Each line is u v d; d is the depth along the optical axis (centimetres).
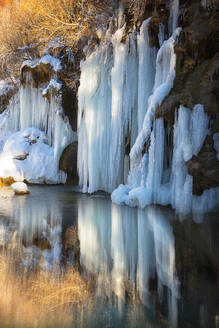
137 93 1091
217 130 768
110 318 274
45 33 1755
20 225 655
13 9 2139
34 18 1900
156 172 864
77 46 1554
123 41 1098
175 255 453
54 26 1653
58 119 1529
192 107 784
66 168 1527
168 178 884
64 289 332
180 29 900
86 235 571
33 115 1697
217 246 498
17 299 309
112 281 356
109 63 1186
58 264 411
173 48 881
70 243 517
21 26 2011
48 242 522
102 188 1226
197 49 840
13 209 861
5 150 1609
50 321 270
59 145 1535
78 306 296
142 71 1020
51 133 1625
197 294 323
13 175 1512
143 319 270
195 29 841
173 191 819
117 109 1106
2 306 294
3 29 2073
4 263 413
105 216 749
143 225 649
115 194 979
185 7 953
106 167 1200
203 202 745
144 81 1020
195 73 841
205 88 792
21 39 2033
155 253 462
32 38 1930
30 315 279
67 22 1612
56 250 477
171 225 644
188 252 466
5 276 367
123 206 900
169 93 863
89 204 948
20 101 1719
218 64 791
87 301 306
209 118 779
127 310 289
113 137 1120
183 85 845
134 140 1097
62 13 1652
